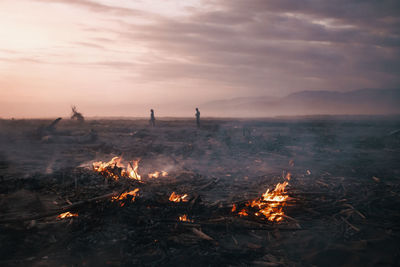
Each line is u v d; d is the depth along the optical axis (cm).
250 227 574
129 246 483
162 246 484
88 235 510
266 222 611
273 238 539
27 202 662
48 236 506
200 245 493
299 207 709
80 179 838
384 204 743
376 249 492
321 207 711
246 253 471
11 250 457
